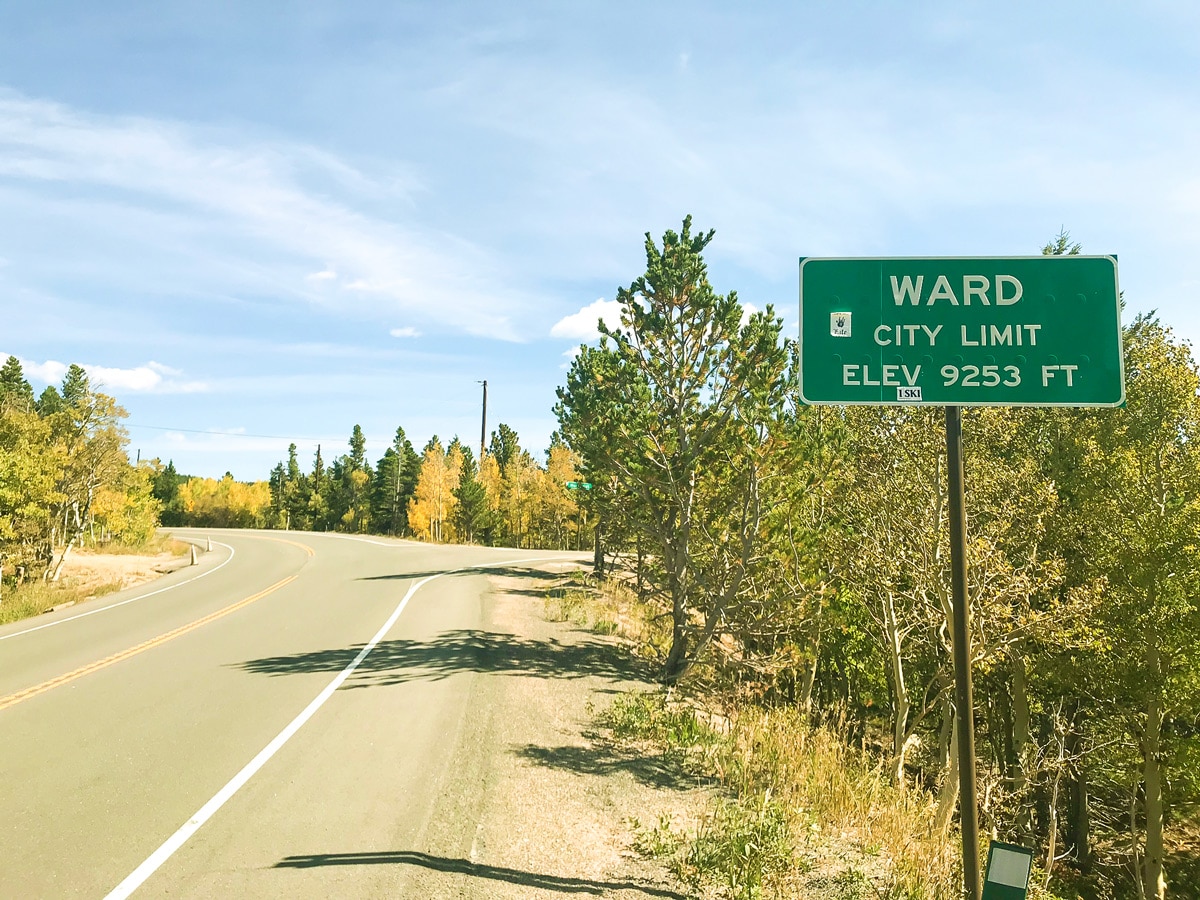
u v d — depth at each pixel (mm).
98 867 5496
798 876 5820
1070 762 19000
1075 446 22719
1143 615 19281
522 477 71500
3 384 84812
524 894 5262
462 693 10977
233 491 119438
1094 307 5453
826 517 15422
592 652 14859
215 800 6836
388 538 59031
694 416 13914
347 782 7348
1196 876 21750
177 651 14250
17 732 9023
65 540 41375
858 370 5547
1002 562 14938
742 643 14750
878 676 22500
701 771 8219
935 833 6996
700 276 13672
